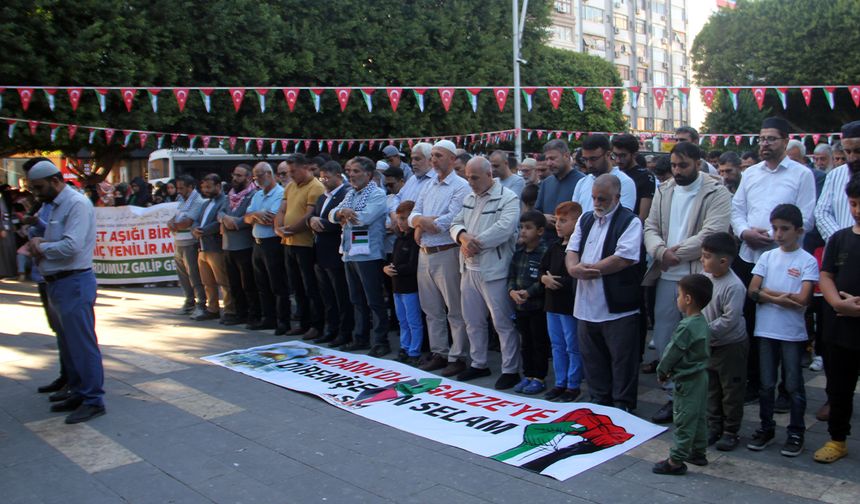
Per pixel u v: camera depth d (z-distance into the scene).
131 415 5.04
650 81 57.44
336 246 6.95
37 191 4.80
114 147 14.59
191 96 13.51
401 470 3.97
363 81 16.08
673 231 4.75
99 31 11.87
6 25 10.85
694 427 3.74
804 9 23.25
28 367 6.46
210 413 5.05
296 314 7.83
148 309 9.66
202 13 13.56
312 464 4.09
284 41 14.89
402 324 6.52
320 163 7.66
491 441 4.34
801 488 3.59
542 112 22.72
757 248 4.80
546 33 21.33
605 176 4.64
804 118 24.56
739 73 24.88
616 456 4.07
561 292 5.09
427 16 17.61
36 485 3.88
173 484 3.85
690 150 4.60
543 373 5.49
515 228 5.46
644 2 56.41
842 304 3.65
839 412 3.88
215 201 8.40
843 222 4.49
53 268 4.85
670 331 4.72
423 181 6.67
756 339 4.93
